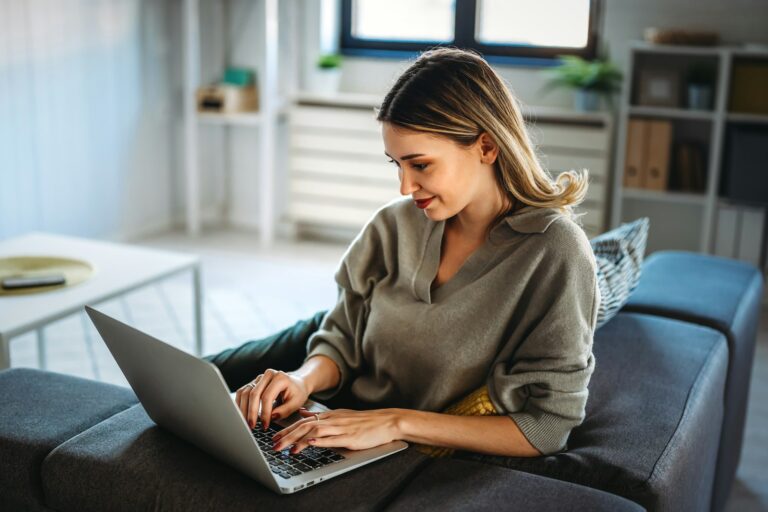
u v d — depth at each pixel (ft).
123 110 14.60
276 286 12.85
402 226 4.96
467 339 4.62
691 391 5.17
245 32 15.39
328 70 14.57
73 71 13.48
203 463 4.17
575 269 4.37
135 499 4.06
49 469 4.29
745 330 6.65
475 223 4.71
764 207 12.53
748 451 8.37
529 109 13.41
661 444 4.52
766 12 12.69
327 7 14.98
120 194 14.82
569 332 4.35
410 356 4.80
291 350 5.70
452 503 3.84
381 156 14.52
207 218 16.52
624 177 13.10
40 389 5.06
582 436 4.67
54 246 9.14
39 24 12.78
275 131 15.64
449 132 4.25
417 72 4.33
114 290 7.80
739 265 7.71
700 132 13.33
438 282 4.87
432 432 4.33
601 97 13.42
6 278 7.96
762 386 9.88
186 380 3.81
